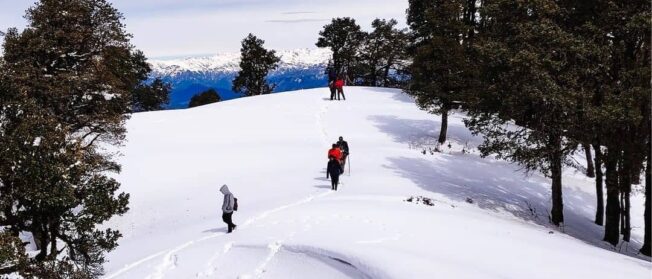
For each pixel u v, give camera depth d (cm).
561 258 1280
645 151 2052
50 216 1262
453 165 3012
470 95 2591
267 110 4578
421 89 3462
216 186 2506
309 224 1560
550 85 1959
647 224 2127
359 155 3042
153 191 2520
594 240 2197
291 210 1769
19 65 2020
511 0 2159
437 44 3288
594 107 1969
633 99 1933
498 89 2180
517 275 1094
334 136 3638
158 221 2130
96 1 2306
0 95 1290
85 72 2223
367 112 4456
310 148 3256
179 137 3656
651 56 1912
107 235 1368
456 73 3278
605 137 2134
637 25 1888
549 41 2039
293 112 4447
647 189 2120
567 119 2059
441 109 3378
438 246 1305
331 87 5009
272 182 2453
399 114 4409
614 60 2077
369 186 2277
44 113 1399
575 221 2528
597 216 2577
